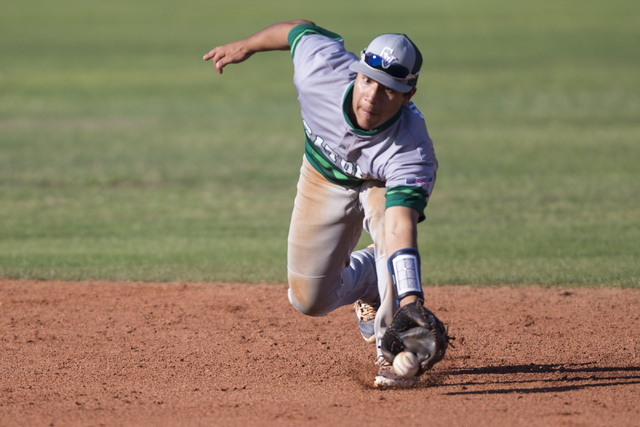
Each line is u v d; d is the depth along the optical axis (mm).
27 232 34562
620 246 30484
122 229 35281
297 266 15977
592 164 50031
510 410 13945
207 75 101688
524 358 18203
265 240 33188
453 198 41469
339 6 190000
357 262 16594
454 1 198750
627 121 67375
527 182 45125
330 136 14391
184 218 37812
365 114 13391
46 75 99812
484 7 184625
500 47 123562
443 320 21797
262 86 93500
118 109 78000
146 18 170375
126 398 15297
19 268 28016
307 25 15641
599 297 24000
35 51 122312
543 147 56750
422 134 13922
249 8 187000
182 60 113938
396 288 13141
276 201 41906
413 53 13070
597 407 14086
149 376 17016
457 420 13344
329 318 22328
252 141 61625
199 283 26312
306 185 15492
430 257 29609
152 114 75312
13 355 18656
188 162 53094
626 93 83000
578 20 157750
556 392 15258
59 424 13477
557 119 69250
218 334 20578
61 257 29781
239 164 52469
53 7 191625
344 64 14445
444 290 25203
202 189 45000
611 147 55938
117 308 23203
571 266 27672
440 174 48250
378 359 15852
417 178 13586
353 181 14938
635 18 158375
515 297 24172
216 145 59875
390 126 13688
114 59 114625
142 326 21344
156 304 23672
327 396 15266
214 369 17547
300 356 18578
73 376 17000
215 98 85375
